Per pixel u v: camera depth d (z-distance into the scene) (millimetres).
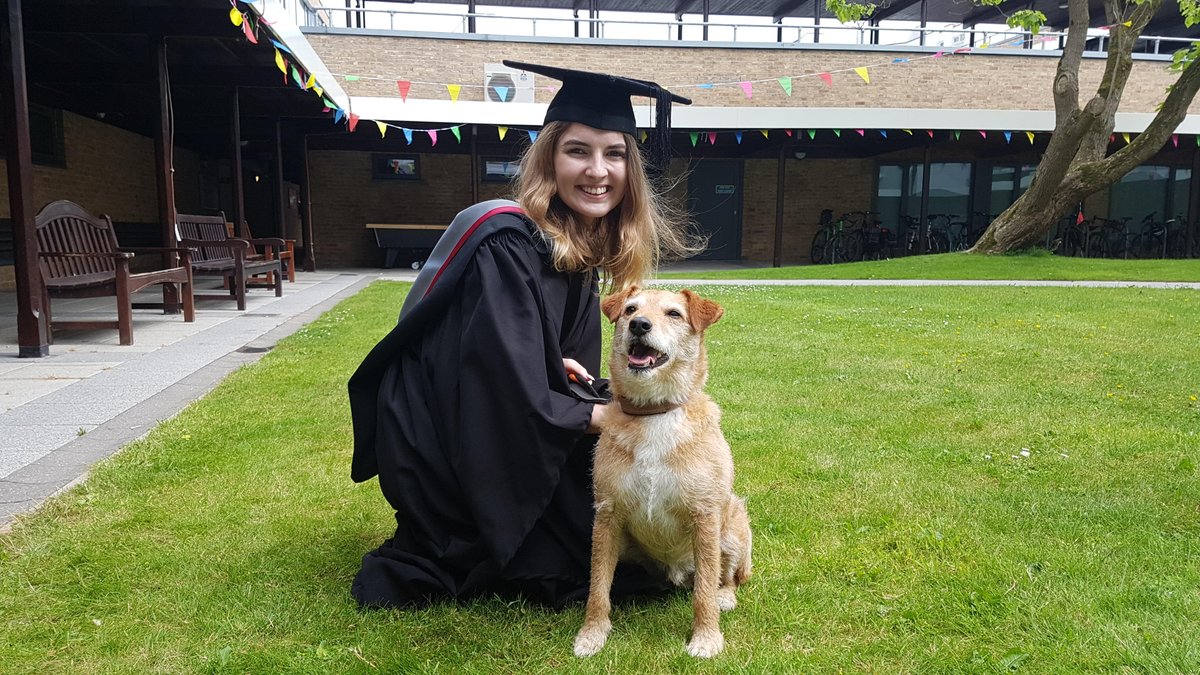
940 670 2160
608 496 2344
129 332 6824
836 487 3615
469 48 17781
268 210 19781
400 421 2467
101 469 3521
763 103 19266
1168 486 3609
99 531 2928
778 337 7793
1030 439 4367
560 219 2674
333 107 12453
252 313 9180
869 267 16953
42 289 6324
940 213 22578
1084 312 9750
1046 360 6629
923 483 3654
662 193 3123
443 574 2512
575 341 2746
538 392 2305
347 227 19641
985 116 17844
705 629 2301
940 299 11273
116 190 14562
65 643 2203
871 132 18953
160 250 8266
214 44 10039
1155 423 4715
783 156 18719
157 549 2811
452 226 2559
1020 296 11617
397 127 15898
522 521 2352
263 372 5672
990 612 2445
